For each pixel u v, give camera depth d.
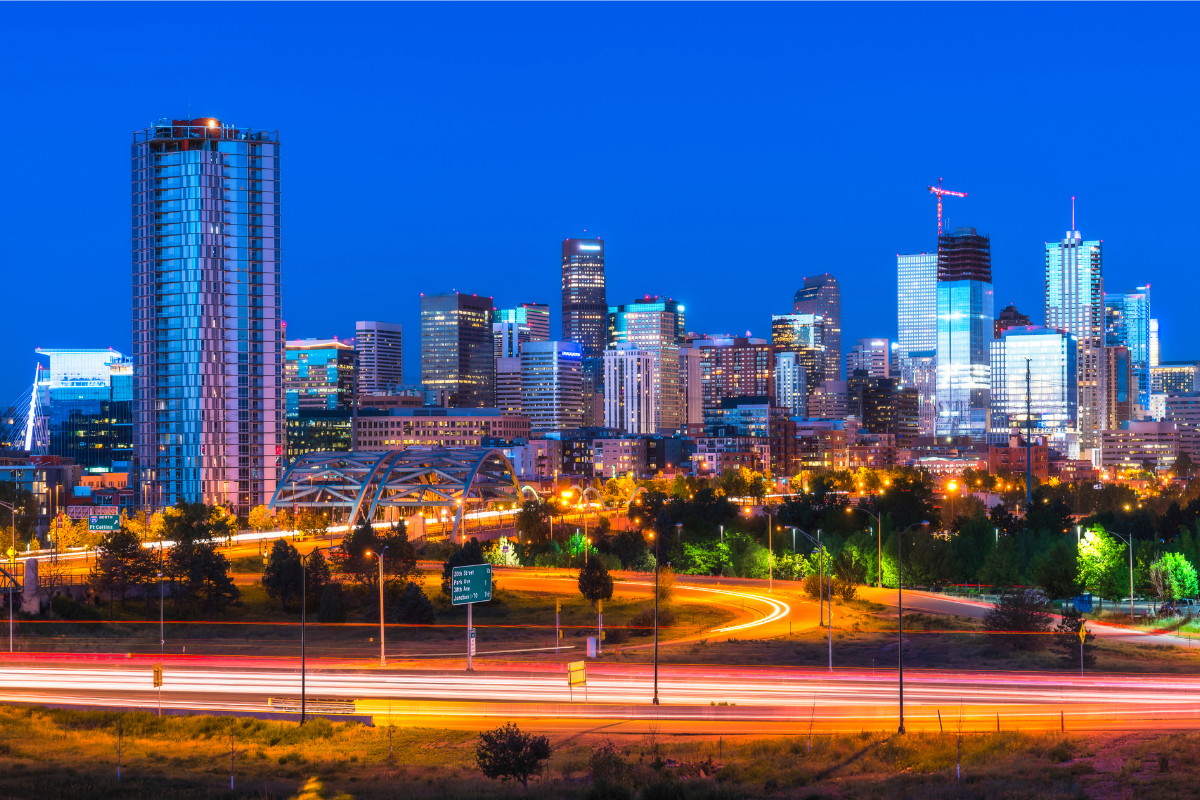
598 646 108.00
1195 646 106.88
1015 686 83.62
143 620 132.62
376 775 60.69
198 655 105.88
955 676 88.25
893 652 101.56
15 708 78.25
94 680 90.12
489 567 95.94
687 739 67.69
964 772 56.69
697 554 197.88
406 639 119.25
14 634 116.69
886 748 62.75
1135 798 50.47
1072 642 93.44
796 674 90.00
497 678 89.44
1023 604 105.00
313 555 148.12
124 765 62.91
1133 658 98.25
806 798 53.53
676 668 93.38
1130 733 65.44
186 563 138.75
